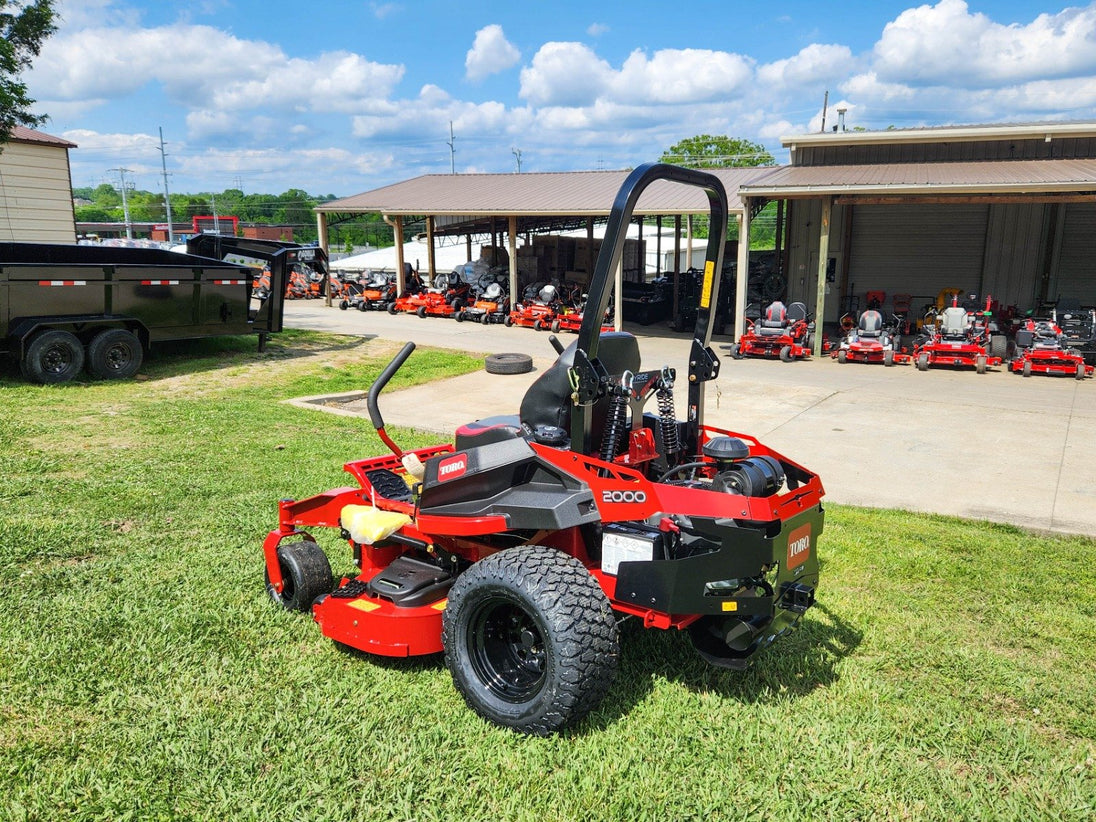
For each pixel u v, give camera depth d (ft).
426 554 13.26
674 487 10.22
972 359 48.75
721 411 36.29
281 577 14.32
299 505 14.65
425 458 15.02
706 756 9.92
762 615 10.65
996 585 15.93
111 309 39.42
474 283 80.28
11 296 35.60
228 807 8.92
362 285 84.64
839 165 65.87
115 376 39.63
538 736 10.18
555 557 10.38
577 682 9.72
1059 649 13.16
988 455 28.30
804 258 70.90
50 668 11.87
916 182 51.39
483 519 11.10
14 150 59.16
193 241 53.78
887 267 68.74
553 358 53.78
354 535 12.95
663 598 10.21
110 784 9.32
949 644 13.21
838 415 35.37
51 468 23.04
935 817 8.92
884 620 14.14
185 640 12.84
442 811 8.94
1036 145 61.57
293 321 70.38
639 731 10.42
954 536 19.15
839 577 16.30
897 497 23.29
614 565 10.89
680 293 76.89
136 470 23.03
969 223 65.62
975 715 11.02
